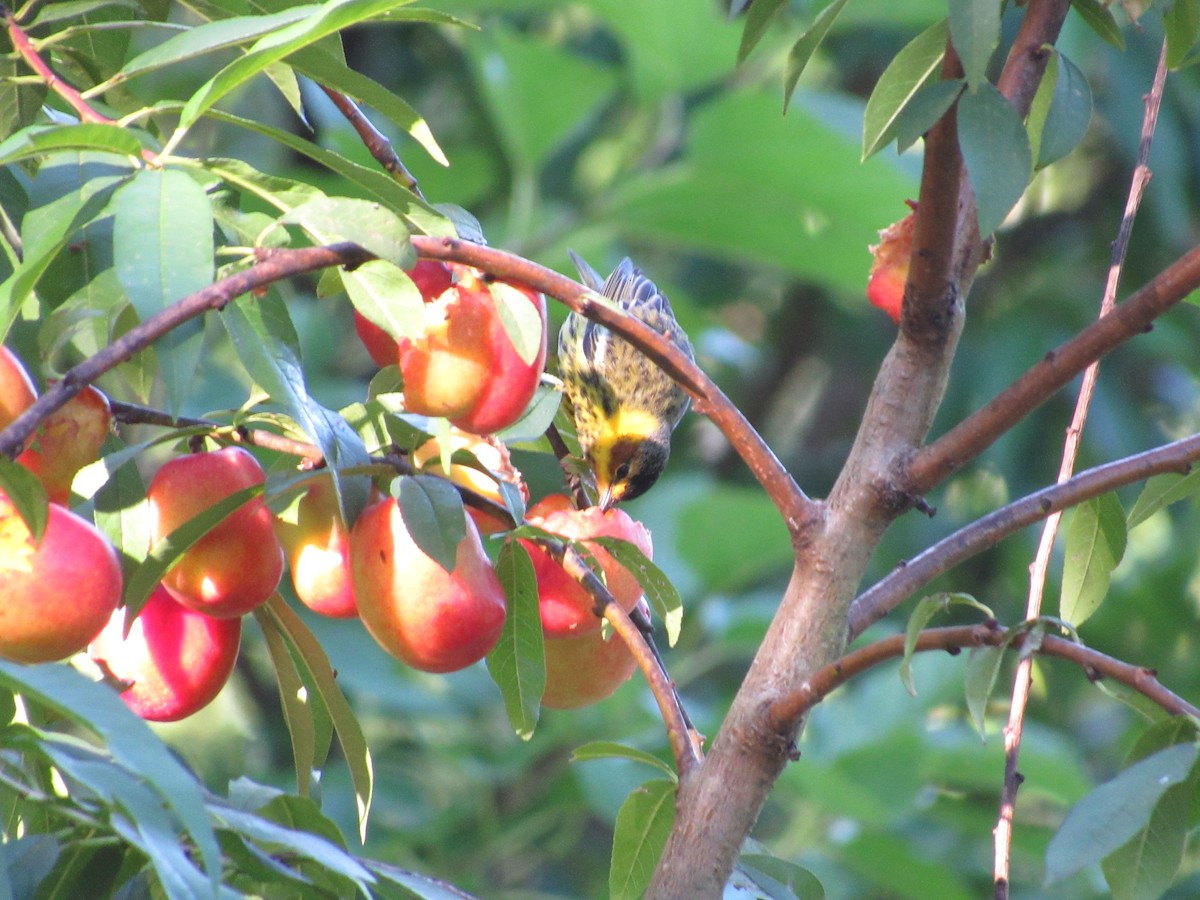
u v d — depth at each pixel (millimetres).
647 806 3609
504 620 3564
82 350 3521
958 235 3584
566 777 5344
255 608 3564
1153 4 3629
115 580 3471
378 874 3496
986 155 3461
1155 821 3479
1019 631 3506
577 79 5480
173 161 3459
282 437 3576
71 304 3510
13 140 3420
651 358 3549
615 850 3621
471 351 3545
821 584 3557
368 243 3447
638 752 3590
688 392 3557
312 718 3615
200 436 3574
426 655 3545
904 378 3566
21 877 3428
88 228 3535
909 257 3607
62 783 3549
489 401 3553
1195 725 3461
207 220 3424
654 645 3656
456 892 3506
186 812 3336
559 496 3652
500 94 5523
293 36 3447
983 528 3576
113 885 3451
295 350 3521
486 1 5473
